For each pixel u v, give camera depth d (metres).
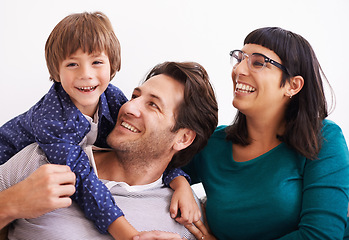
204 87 1.44
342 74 2.99
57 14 2.74
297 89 1.41
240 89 1.44
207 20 2.93
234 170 1.49
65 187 1.16
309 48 1.43
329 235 1.25
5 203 1.13
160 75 1.44
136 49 2.84
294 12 2.96
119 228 1.22
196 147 1.52
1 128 1.56
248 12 2.96
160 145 1.40
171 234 1.25
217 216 1.44
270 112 1.44
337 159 1.36
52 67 1.44
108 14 2.80
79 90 1.38
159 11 2.87
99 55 1.38
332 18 2.98
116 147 1.37
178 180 1.50
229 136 1.57
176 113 1.41
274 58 1.38
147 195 1.42
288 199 1.34
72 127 1.38
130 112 1.35
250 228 1.39
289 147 1.44
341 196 1.29
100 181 1.30
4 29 2.65
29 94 2.72
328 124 1.46
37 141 1.37
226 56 2.96
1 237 1.31
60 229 1.26
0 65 2.66
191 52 2.92
